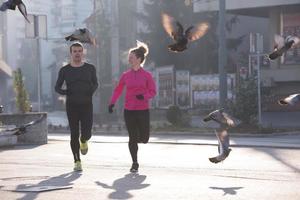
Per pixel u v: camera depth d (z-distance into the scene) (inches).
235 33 3919.8
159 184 582.2
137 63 700.0
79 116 705.6
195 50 3469.5
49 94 7150.6
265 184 581.3
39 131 1144.8
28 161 805.2
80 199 501.4
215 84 2640.3
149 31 3627.0
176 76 2741.1
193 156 882.8
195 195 516.7
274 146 1066.7
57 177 637.9
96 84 714.8
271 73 2608.3
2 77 4379.9
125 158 847.7
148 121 696.4
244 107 1643.7
